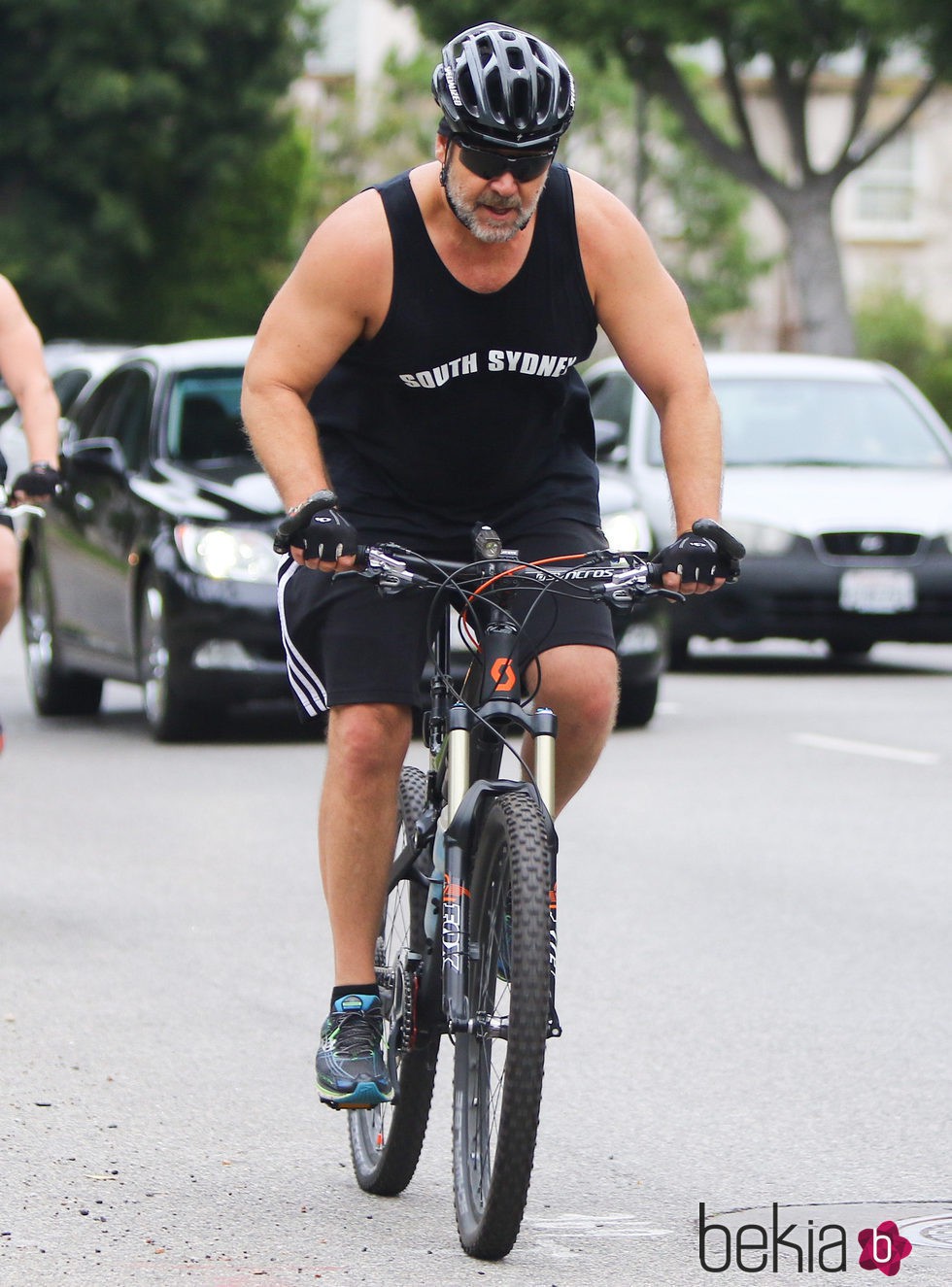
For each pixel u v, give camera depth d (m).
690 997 21.48
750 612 49.88
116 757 37.72
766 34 94.69
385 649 15.03
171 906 25.41
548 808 14.31
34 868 27.61
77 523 41.97
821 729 41.53
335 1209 15.26
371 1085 15.07
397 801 16.11
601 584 14.56
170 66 133.75
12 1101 17.61
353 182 160.62
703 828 30.98
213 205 140.88
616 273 15.16
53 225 134.00
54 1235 14.47
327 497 13.91
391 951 16.17
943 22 84.25
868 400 54.88
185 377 41.69
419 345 14.92
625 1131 17.11
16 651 58.09
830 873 27.77
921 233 166.50
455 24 97.00
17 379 24.86
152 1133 16.92
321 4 145.12
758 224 166.25
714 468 15.30
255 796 33.44
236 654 37.88
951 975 22.45
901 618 49.91
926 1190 15.64
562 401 15.51
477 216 14.18
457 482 15.59
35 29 130.12
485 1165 14.39
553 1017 13.70
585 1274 13.88
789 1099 18.03
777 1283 13.70
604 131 152.62
